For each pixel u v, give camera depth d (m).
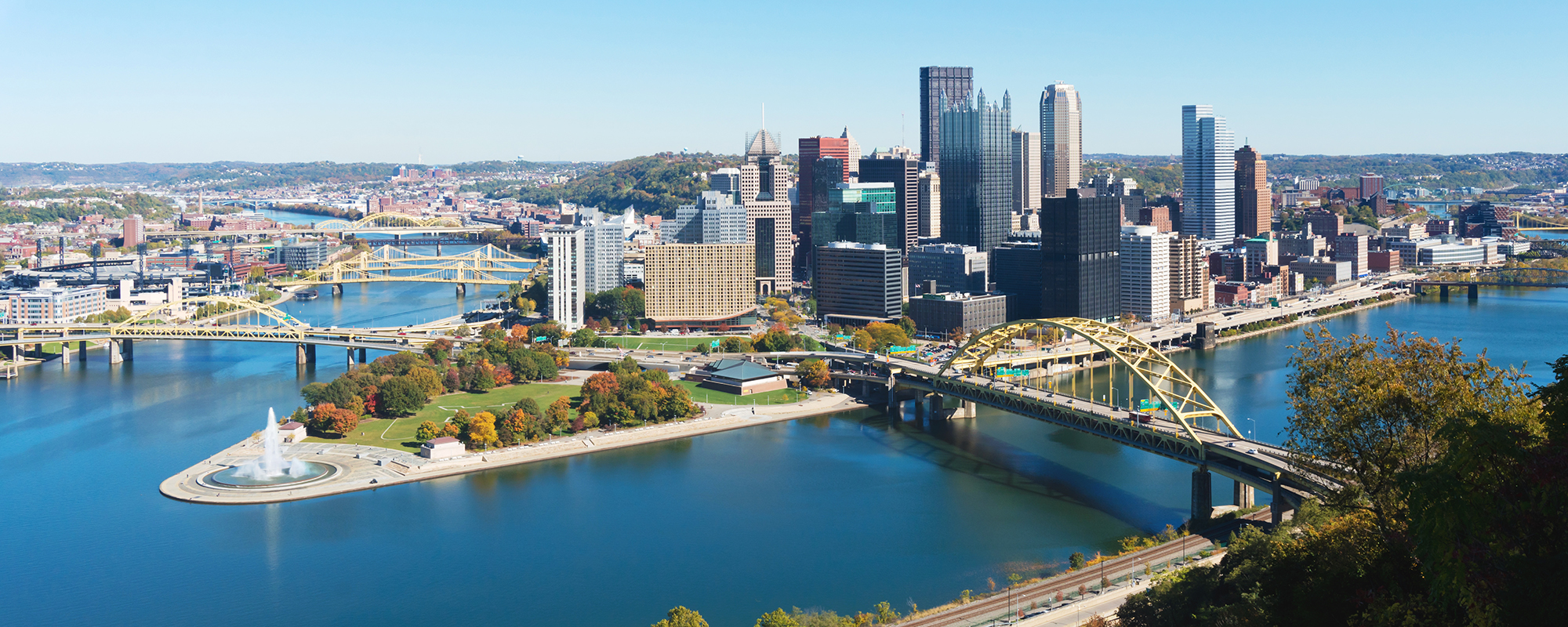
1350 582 195.38
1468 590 146.12
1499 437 149.88
